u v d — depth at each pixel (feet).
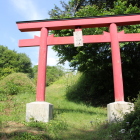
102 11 36.58
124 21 22.98
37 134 14.69
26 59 95.40
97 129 18.19
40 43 23.20
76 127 19.11
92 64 33.88
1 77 76.13
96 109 31.09
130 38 22.72
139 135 12.21
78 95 43.11
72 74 62.80
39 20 23.86
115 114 18.92
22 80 42.47
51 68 87.35
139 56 34.81
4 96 31.96
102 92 41.65
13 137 13.78
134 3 37.86
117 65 21.66
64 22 23.75
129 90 36.99
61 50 37.37
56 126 17.97
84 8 37.37
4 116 20.74
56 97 42.73
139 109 13.83
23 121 19.07
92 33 32.24
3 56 84.84
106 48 32.65
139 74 35.60
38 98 21.24
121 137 13.38
